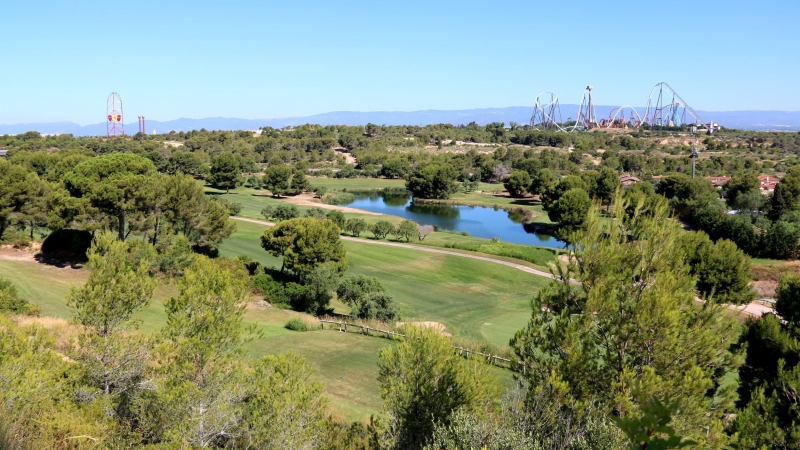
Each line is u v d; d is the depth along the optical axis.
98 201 48.38
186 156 157.88
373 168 192.12
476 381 15.85
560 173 178.38
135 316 35.66
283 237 51.59
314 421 15.05
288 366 15.68
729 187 117.94
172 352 16.62
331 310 48.56
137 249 45.19
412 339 16.59
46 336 16.81
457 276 65.00
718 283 38.03
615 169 183.62
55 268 46.25
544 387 13.27
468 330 44.16
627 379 12.70
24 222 53.72
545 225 108.31
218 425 14.59
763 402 16.00
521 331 15.90
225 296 17.33
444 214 125.50
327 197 135.50
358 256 70.94
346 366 30.83
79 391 15.73
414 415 15.30
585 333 14.62
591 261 15.60
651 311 13.55
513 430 11.71
